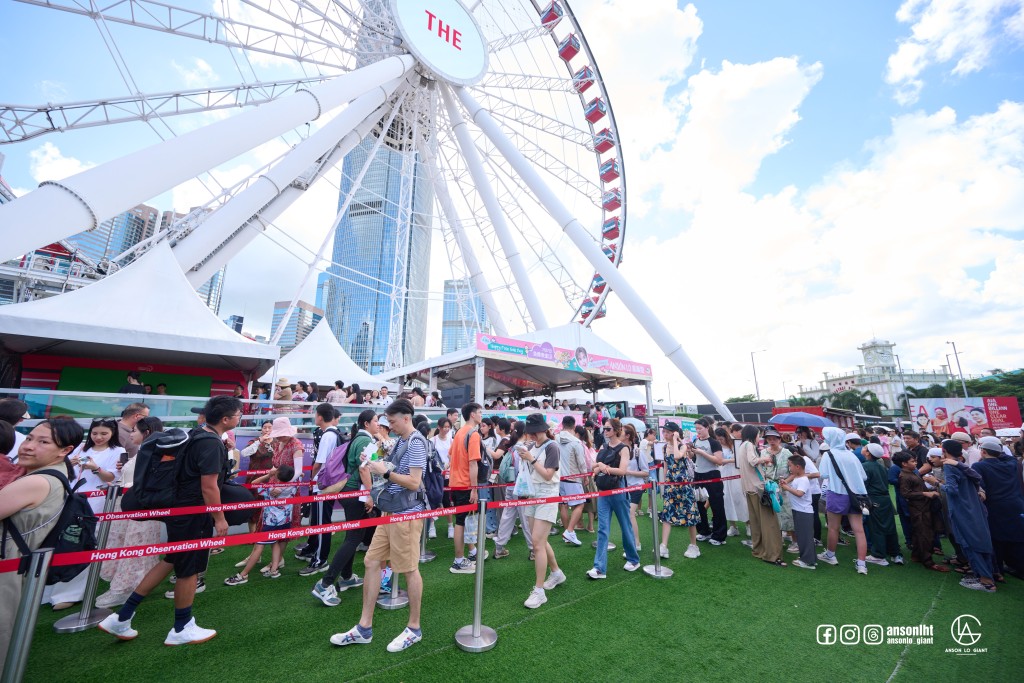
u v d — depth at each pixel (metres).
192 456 3.38
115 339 7.45
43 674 2.95
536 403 14.60
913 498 6.05
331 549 6.12
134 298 8.17
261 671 3.02
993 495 5.50
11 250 7.18
